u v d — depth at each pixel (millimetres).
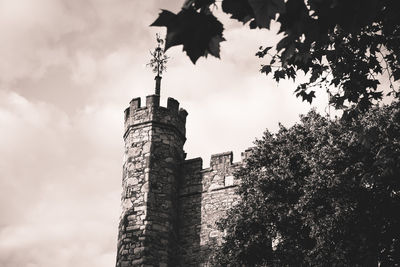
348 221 15430
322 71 10016
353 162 16000
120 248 22469
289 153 17953
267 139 19047
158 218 22641
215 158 24000
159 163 23797
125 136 25203
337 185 15617
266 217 17422
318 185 15891
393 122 15367
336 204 15578
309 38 4184
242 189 18953
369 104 10250
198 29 3281
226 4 3539
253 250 17359
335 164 16172
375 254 15250
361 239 15242
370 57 9648
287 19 4043
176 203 23766
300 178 17578
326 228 15414
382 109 15953
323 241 15414
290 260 16656
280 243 17156
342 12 4020
